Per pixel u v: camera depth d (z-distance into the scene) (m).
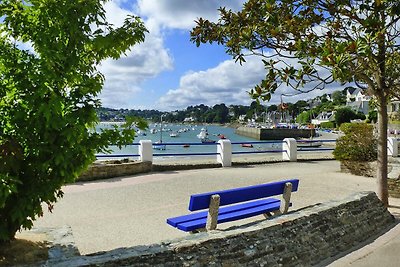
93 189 11.22
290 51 7.79
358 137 14.47
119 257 4.05
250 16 8.03
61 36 4.51
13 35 4.58
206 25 8.44
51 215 8.37
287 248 5.52
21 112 4.32
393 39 8.16
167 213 8.69
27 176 4.51
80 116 4.56
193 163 16.09
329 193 11.07
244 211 6.60
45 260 4.15
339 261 5.89
